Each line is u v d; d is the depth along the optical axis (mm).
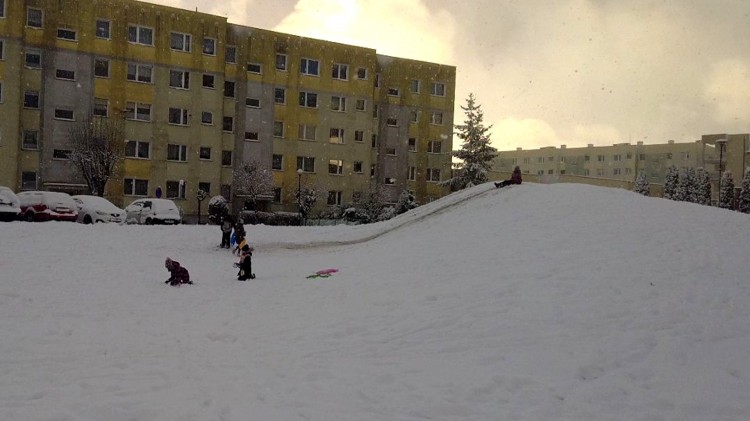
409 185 59688
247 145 49969
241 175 47062
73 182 42688
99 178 39406
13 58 40688
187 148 46750
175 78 46312
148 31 45375
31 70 41688
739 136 95562
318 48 53094
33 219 28016
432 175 60719
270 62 50906
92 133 40344
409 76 59250
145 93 45188
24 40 41406
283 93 51750
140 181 45031
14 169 40781
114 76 44031
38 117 41906
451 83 61250
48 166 42062
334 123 53906
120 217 29250
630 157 110062
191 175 46844
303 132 52531
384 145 58062
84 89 43125
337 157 54062
